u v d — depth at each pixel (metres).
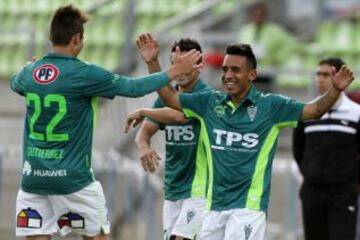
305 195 32.31
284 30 51.97
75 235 40.28
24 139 24.86
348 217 31.78
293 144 32.53
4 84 49.16
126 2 49.78
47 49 45.50
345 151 31.81
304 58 50.16
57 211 24.92
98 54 51.03
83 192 24.66
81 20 24.48
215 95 25.59
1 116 47.91
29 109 24.55
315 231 32.44
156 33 46.22
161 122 26.30
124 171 41.22
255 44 47.44
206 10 48.62
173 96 25.55
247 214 25.00
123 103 44.03
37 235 24.95
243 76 25.09
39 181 24.52
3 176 41.00
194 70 24.30
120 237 41.00
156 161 27.61
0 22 55.31
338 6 53.06
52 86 24.16
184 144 28.45
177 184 28.89
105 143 44.91
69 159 24.41
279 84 47.38
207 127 25.55
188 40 28.11
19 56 52.59
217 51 47.12
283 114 25.22
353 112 31.72
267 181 25.17
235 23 48.47
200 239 25.66
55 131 24.30
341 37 51.69
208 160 25.48
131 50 46.22
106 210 25.19
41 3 55.38
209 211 25.45
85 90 24.14
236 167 25.17
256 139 25.17
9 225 40.94
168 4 52.72
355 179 32.03
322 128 31.78
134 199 41.00
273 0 51.81
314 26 52.16
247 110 25.27
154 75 24.19
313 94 42.19
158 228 41.34
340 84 24.53
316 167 31.86
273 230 41.06
